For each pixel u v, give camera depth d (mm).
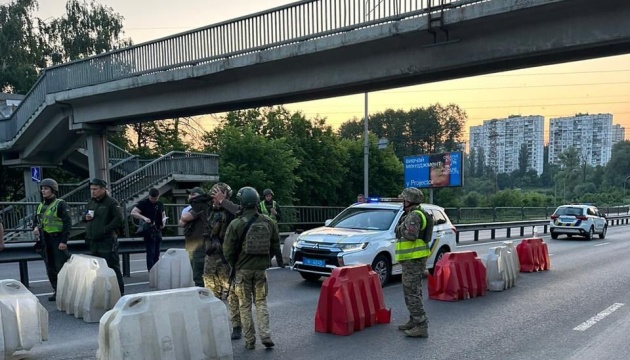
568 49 12484
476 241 21969
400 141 91188
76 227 16922
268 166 32438
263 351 5711
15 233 17062
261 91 18031
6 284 5426
